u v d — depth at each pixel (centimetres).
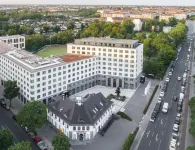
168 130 14912
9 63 19050
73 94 19725
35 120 13238
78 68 19700
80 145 13225
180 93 19750
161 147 13250
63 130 13938
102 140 13738
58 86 18262
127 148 12469
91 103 14600
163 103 18625
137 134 14412
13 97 16850
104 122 15150
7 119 15438
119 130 14788
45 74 17062
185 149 12600
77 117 13662
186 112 17062
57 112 14425
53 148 12281
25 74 16962
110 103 15975
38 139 13162
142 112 17112
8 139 11381
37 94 16875
